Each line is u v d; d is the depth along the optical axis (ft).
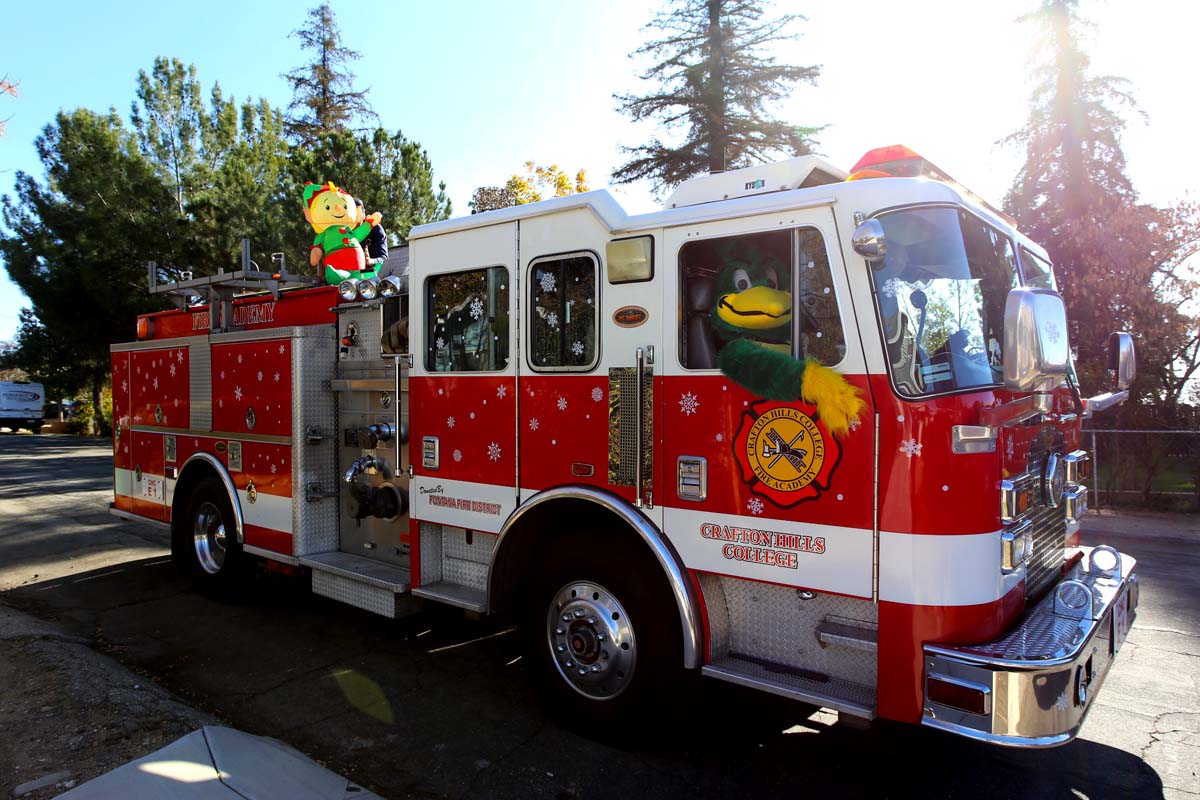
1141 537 27.61
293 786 10.09
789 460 9.82
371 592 15.16
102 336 76.95
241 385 18.70
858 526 9.30
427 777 10.73
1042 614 9.84
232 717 12.69
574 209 12.10
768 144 66.08
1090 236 37.99
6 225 75.46
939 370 9.27
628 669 11.44
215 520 20.35
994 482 9.18
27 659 14.32
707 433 10.56
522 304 12.78
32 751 10.72
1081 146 45.85
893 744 11.80
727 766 11.09
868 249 9.05
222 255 70.38
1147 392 35.60
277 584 21.31
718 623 10.89
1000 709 8.32
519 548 13.00
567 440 12.14
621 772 10.89
